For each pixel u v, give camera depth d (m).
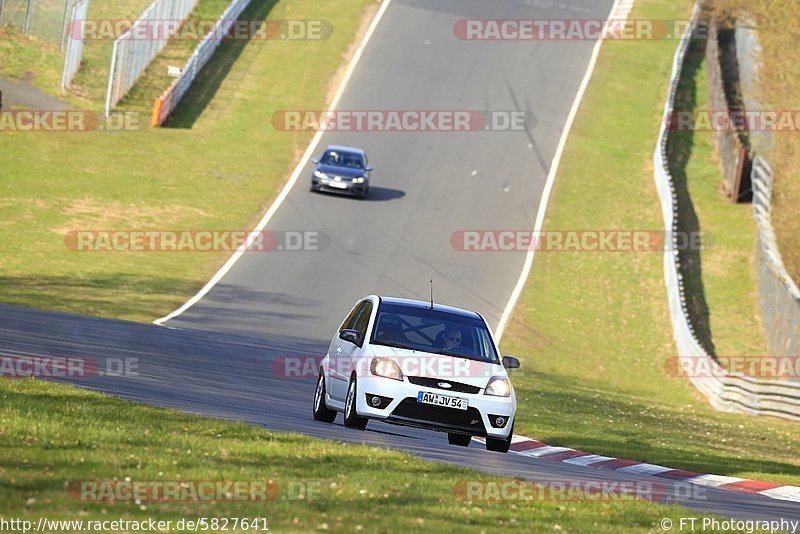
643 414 85.69
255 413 52.97
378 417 49.72
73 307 100.31
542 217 160.62
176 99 185.75
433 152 179.62
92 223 137.75
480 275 137.00
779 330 118.94
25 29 196.50
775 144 148.38
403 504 31.55
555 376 105.69
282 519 27.84
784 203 141.25
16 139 159.75
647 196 171.38
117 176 155.38
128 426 39.16
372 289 126.31
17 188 144.62
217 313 108.12
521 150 184.62
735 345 124.62
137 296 110.56
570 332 122.62
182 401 52.62
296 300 118.38
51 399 43.34
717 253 152.00
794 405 94.69
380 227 149.25
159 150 168.38
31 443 33.72
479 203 163.38
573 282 138.25
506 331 119.56
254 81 198.50
